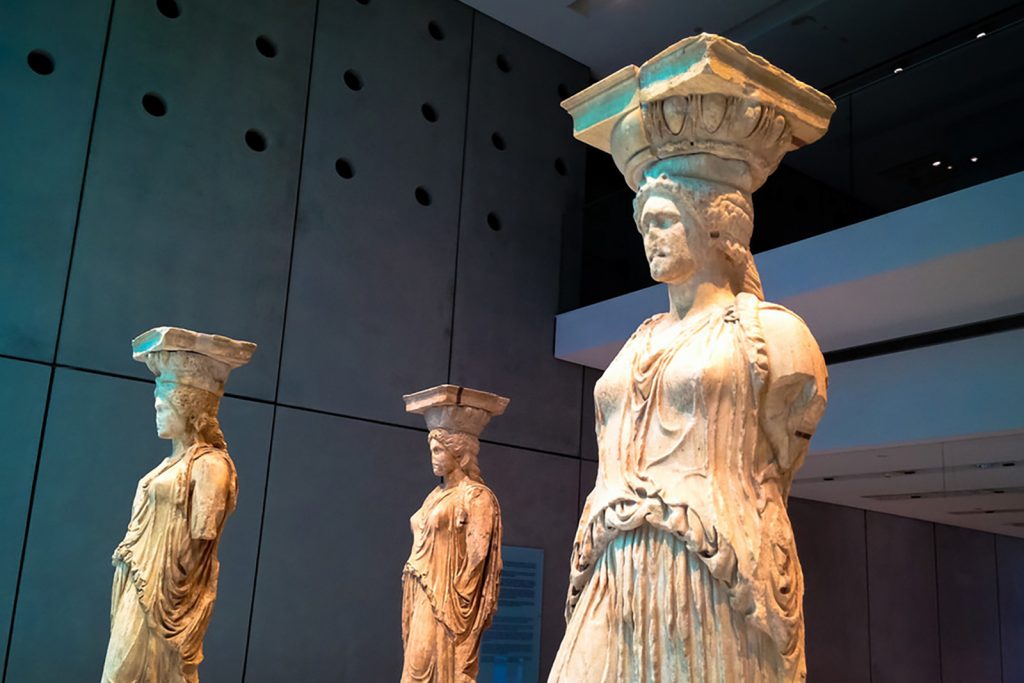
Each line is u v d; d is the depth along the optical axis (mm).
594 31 9484
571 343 9078
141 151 7051
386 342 8125
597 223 9195
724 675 2178
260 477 7250
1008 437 6844
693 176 2568
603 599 2395
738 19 8852
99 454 6543
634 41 9609
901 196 6176
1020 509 10977
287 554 7281
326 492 7559
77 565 6336
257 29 7781
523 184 9383
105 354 6684
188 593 4367
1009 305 6531
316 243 7844
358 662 7480
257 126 7660
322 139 8016
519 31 9602
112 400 6656
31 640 6105
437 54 8930
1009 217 5504
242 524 7113
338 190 8047
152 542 4367
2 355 6289
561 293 9438
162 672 4254
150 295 6926
